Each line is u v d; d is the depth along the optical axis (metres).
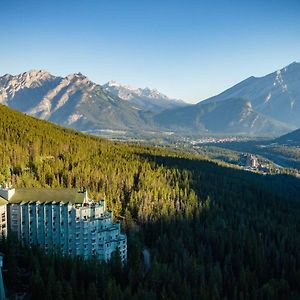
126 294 177.00
